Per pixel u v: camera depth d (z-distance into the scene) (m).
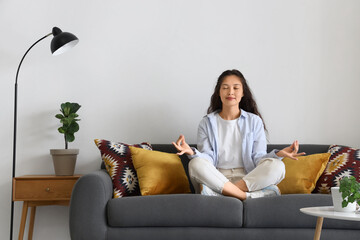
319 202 2.25
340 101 3.28
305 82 3.29
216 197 2.30
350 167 2.64
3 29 3.25
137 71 3.29
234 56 3.30
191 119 3.28
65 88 3.26
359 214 1.69
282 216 2.24
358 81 3.27
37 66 3.26
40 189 2.87
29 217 3.20
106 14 3.30
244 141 2.81
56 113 3.25
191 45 3.30
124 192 2.55
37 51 3.26
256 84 3.29
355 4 3.29
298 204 2.25
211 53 3.30
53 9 3.28
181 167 2.71
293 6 3.31
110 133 3.26
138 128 3.27
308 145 3.08
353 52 3.28
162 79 3.29
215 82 3.29
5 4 3.26
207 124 2.90
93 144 3.25
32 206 2.97
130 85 3.28
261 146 2.82
